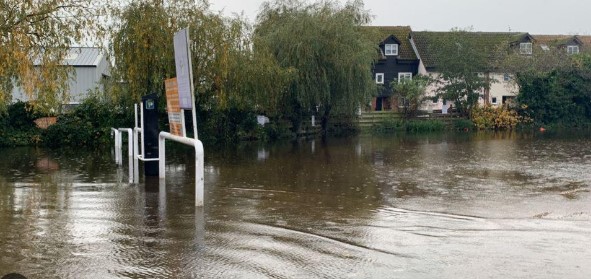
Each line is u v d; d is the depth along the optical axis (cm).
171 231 938
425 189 1541
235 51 3119
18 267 737
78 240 874
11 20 1725
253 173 1862
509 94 6294
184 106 1237
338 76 3897
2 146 2788
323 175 1831
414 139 3753
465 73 5138
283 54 3753
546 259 794
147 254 802
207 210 1125
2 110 2503
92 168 1858
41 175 1673
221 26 3061
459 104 5206
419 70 6406
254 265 758
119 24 2881
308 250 833
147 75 2894
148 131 1622
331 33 3850
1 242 857
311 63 3775
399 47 6494
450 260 788
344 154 2622
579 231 978
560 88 5353
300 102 3800
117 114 2966
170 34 2877
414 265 764
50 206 1149
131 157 1853
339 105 4022
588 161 2309
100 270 730
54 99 1833
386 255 810
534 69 5353
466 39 5222
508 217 1134
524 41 6122
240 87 3152
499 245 872
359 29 4244
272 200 1284
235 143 3303
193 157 2314
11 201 1209
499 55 5709
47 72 1764
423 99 5116
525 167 2088
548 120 5353
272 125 3734
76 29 1845
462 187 1580
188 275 714
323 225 1005
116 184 1475
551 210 1229
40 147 2777
